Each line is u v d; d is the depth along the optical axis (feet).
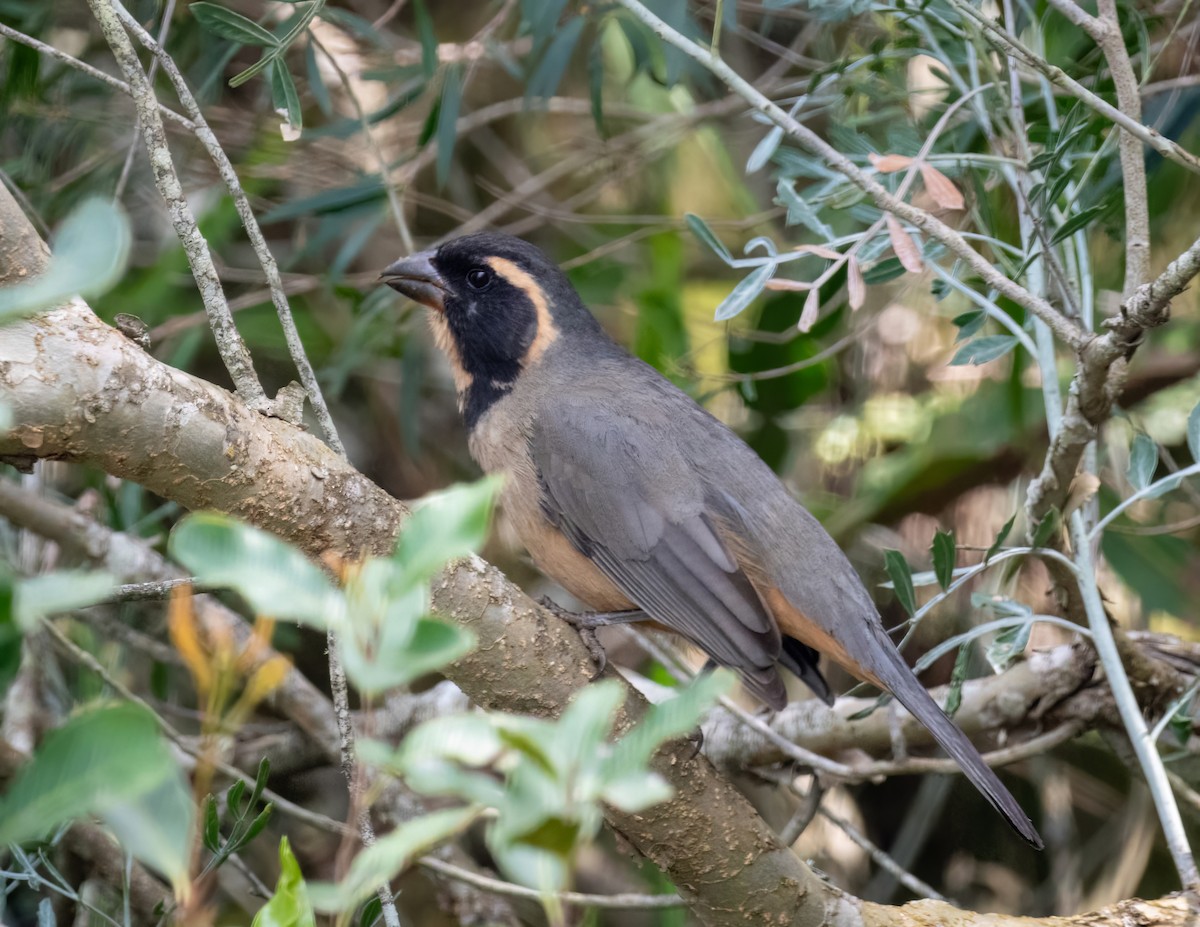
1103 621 27.45
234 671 11.78
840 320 45.11
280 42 27.73
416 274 34.71
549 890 10.48
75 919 32.53
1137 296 23.38
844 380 46.21
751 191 47.70
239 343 23.06
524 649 23.59
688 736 25.13
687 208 46.83
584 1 36.76
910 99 36.68
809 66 40.32
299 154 43.11
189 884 10.44
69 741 9.25
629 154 43.75
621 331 46.98
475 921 36.91
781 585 30.73
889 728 36.14
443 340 34.91
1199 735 33.86
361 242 38.17
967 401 43.60
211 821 20.88
